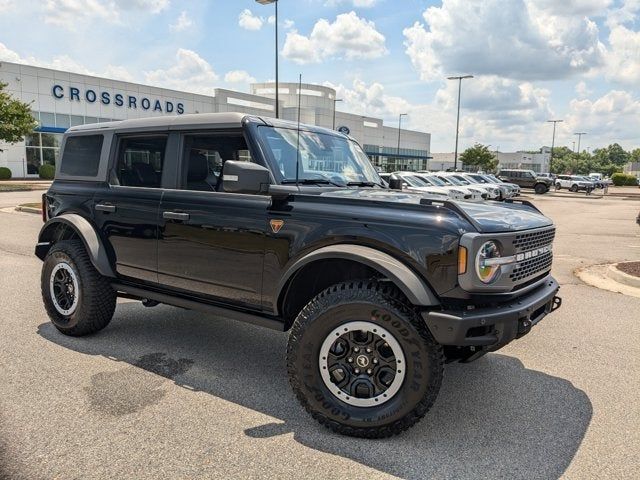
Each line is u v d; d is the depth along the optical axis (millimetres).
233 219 3689
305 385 3199
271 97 56438
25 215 16188
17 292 6535
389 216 3143
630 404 3666
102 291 4684
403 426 3049
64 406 3449
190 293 4086
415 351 2965
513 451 3006
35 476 2648
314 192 3691
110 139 4664
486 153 79625
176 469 2746
